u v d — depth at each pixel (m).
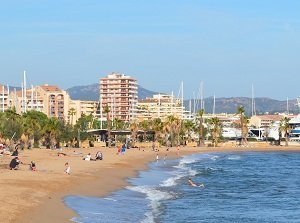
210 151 190.50
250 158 159.75
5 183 47.22
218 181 77.31
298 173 98.06
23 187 45.22
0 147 101.56
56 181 52.72
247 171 102.50
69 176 60.03
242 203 51.72
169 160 128.88
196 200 52.12
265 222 40.34
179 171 94.06
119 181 63.72
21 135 132.62
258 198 56.47
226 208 47.41
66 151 133.25
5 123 127.31
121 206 43.00
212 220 39.97
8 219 29.81
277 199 55.84
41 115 163.75
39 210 34.50
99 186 55.03
